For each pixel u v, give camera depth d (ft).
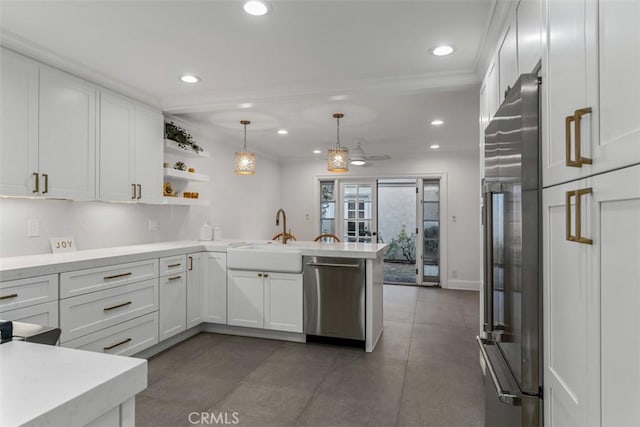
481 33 7.63
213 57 8.86
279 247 11.95
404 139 17.67
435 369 9.48
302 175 23.63
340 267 10.94
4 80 7.61
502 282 5.05
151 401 7.74
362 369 9.46
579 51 3.26
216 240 14.14
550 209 3.96
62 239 9.84
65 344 7.72
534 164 4.25
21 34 7.68
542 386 4.19
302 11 6.86
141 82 10.48
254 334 11.98
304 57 8.86
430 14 6.94
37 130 8.23
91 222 10.71
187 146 13.37
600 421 2.90
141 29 7.52
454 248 20.85
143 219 12.60
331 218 23.45
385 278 23.98
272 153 21.71
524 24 5.35
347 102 11.96
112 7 6.72
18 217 8.87
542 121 4.20
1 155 7.55
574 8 3.37
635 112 2.40
